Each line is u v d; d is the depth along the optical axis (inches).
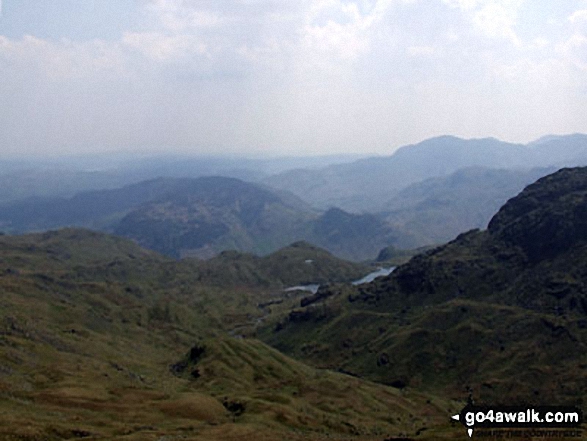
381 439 6899.6
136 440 5964.6
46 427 6097.4
